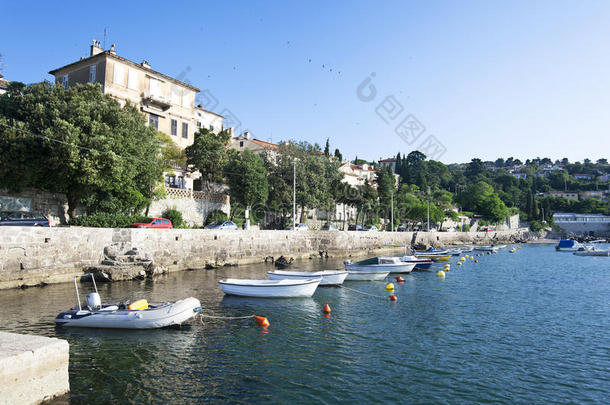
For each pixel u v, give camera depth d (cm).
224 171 5078
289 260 4294
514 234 12562
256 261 4206
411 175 14400
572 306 2350
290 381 1162
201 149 4656
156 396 1037
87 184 3102
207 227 4128
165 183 4753
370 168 12700
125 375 1167
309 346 1488
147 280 2838
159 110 4953
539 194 18412
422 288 2994
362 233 6197
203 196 4797
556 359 1411
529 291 2905
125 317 1586
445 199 12356
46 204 3434
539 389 1160
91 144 3031
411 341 1582
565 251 8256
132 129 3450
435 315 2055
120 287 2517
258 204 5509
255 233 4319
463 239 10288
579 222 14462
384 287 3002
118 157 3131
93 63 4522
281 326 1761
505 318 2016
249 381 1152
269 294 2352
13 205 3219
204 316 1858
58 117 3012
